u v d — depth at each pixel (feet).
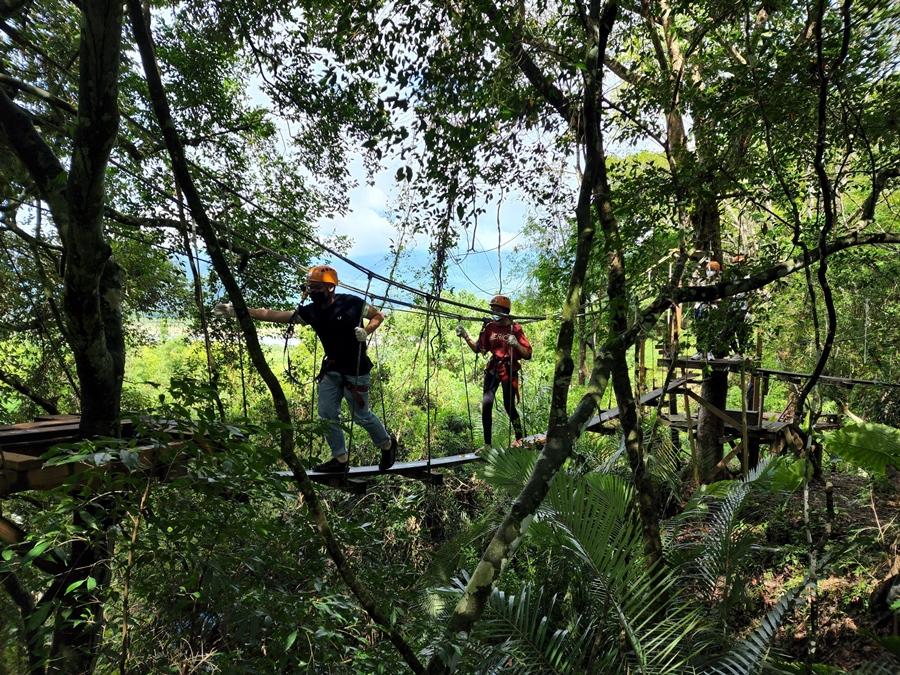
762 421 22.02
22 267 19.10
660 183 12.10
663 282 12.53
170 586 6.95
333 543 7.06
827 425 20.93
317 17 11.87
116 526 6.84
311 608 6.99
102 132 7.89
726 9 11.03
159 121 5.91
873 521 16.15
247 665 6.60
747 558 13.93
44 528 5.92
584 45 9.67
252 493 7.52
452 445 25.93
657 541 12.12
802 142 11.40
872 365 23.59
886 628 12.28
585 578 12.02
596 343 11.69
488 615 10.75
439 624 9.52
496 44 8.96
